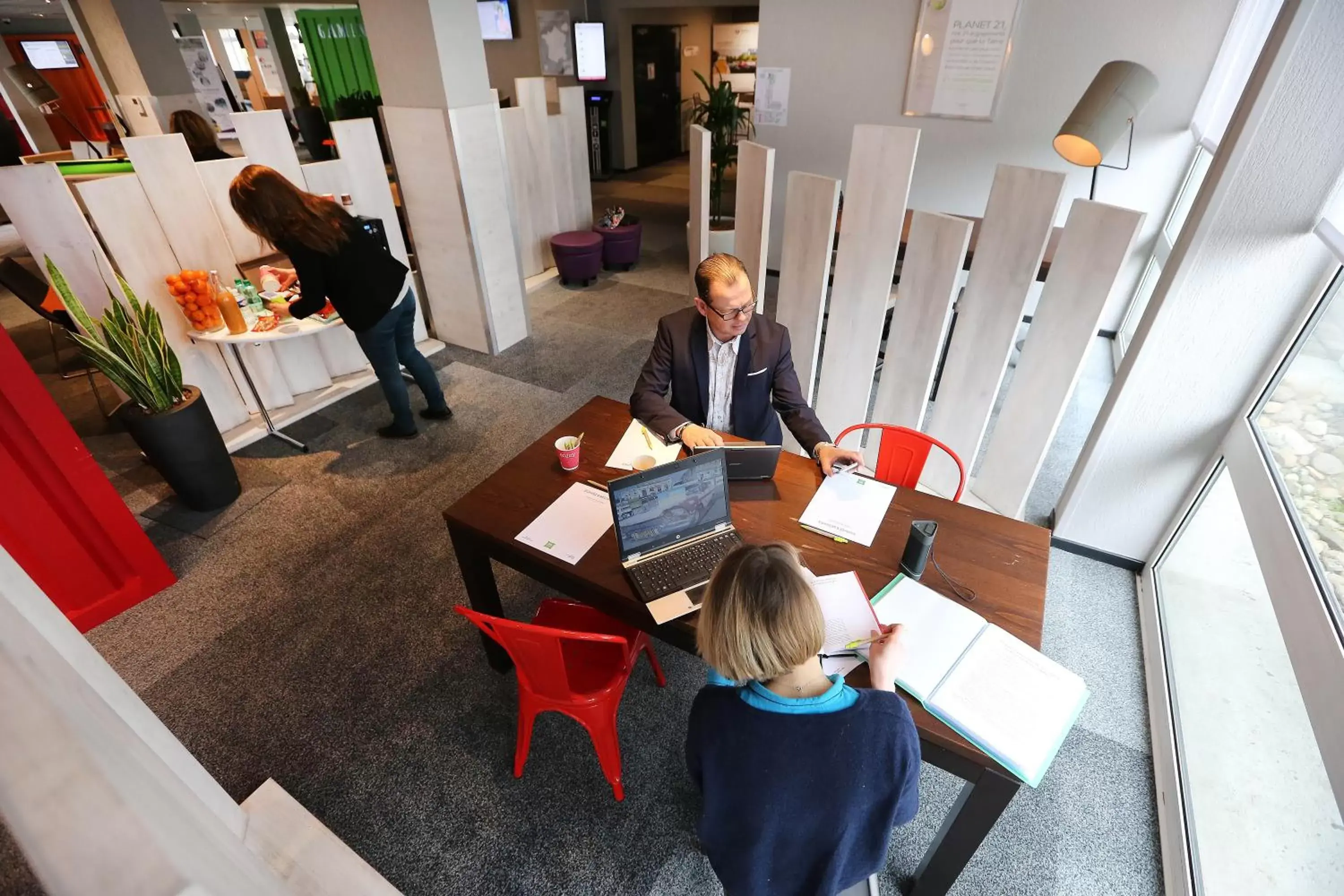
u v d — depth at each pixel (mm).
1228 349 2023
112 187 2756
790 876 1083
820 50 4504
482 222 3986
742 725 966
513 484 1849
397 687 2158
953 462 2738
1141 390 2199
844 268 2605
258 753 1960
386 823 1786
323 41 9336
